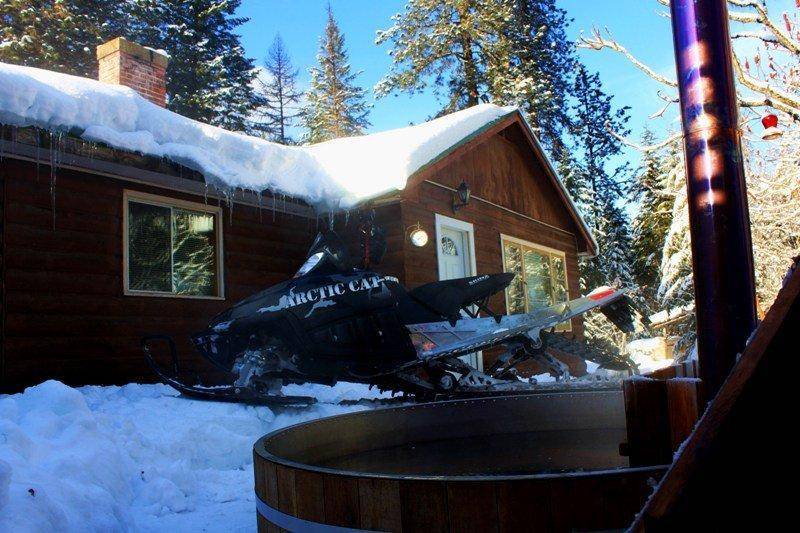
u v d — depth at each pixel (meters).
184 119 6.57
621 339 20.23
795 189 7.88
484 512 1.30
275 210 7.77
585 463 2.19
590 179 26.39
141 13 24.08
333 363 5.26
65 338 5.86
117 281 6.32
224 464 4.20
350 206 7.40
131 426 3.95
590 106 26.78
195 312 6.98
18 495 2.29
